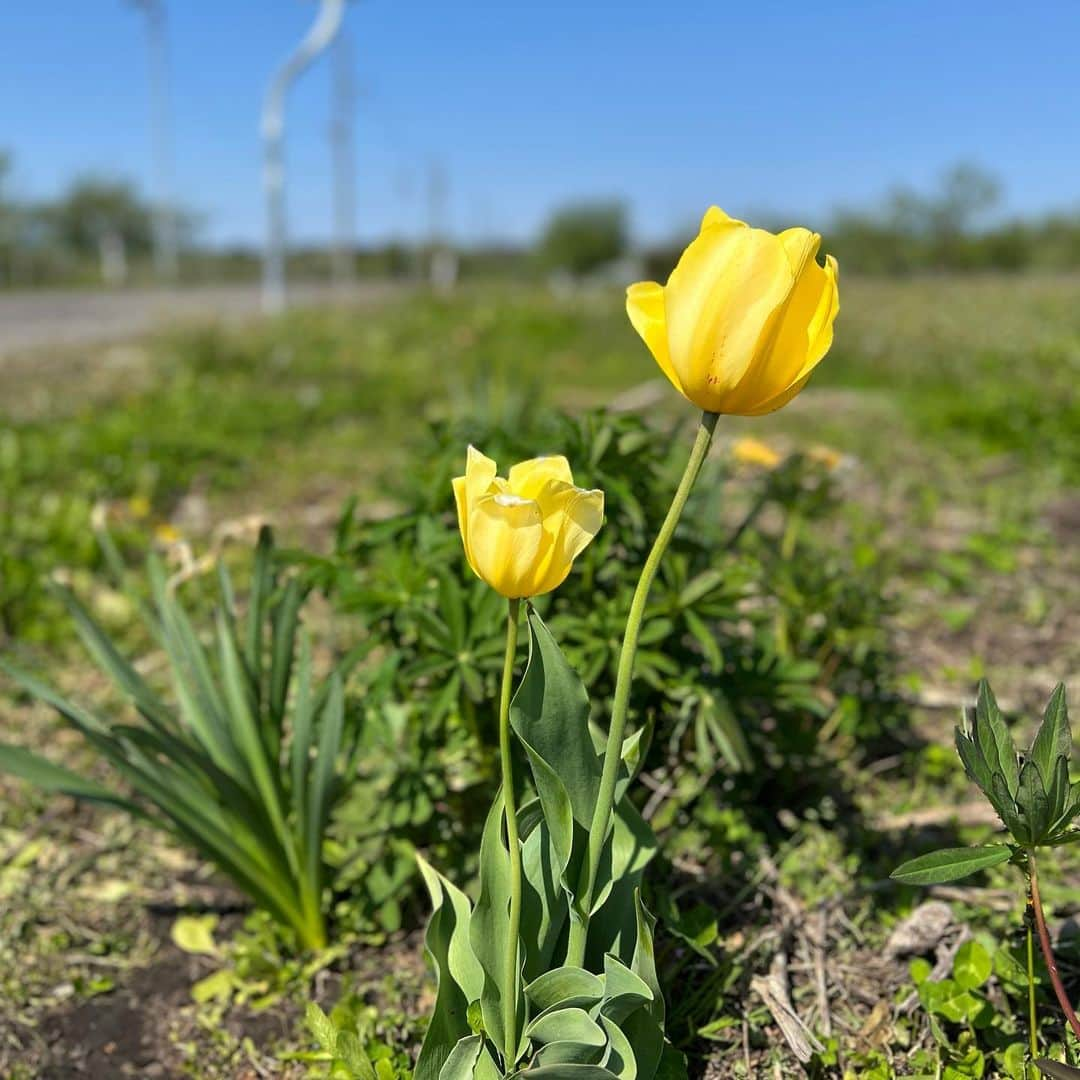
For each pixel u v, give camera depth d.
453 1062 0.39
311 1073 0.54
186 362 3.04
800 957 0.58
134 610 1.14
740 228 0.30
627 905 0.42
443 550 0.59
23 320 5.45
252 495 1.70
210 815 0.59
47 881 0.71
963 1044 0.50
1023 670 0.98
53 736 0.91
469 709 0.60
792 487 0.84
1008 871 0.64
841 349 3.34
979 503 1.57
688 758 0.67
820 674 0.78
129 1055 0.56
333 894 0.66
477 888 0.59
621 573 0.61
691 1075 0.50
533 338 4.36
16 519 1.35
